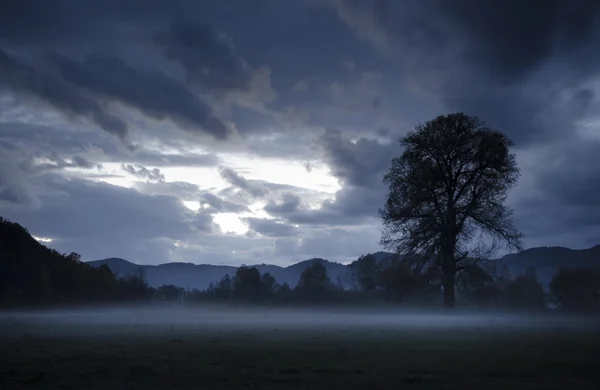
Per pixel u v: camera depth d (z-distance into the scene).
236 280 100.50
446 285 44.03
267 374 12.63
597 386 10.87
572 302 61.59
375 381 11.62
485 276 43.44
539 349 17.78
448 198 43.78
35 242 108.75
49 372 12.82
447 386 10.99
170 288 157.00
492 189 42.81
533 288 61.28
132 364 14.20
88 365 14.00
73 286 104.81
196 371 13.08
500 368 13.30
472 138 43.53
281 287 99.19
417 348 18.16
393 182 45.12
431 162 44.44
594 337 23.22
